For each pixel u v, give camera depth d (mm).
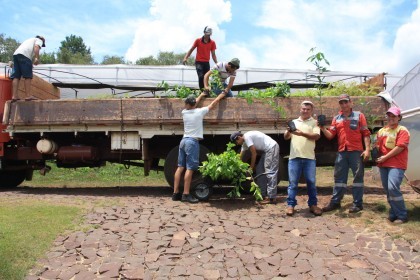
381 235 5316
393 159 5805
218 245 5031
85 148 8406
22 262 4352
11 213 5891
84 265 4449
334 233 5473
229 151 6949
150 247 4918
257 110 7641
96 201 7031
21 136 8539
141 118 7691
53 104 7922
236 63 7898
